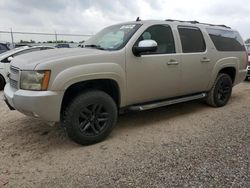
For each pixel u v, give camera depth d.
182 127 4.73
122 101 4.27
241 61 6.47
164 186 2.85
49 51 4.12
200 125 4.83
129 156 3.59
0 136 4.38
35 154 3.71
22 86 3.65
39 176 3.12
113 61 4.02
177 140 4.11
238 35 6.53
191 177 3.01
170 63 4.75
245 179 2.94
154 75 4.55
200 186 2.83
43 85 3.50
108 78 3.99
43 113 3.55
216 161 3.37
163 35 4.77
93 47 4.61
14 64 4.00
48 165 3.39
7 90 4.12
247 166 3.23
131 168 3.25
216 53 5.71
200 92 5.69
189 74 5.15
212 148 3.77
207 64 5.51
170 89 4.91
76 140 3.88
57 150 3.83
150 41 4.16
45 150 3.84
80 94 3.85
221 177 2.99
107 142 4.10
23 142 4.12
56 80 3.54
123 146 3.94
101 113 4.04
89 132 3.97
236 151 3.65
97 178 3.04
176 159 3.45
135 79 4.32
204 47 5.48
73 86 3.81
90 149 3.86
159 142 4.05
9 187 2.90
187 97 5.38
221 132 4.42
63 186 2.90
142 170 3.20
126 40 4.29
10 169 3.29
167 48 4.80
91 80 3.89
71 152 3.76
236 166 3.23
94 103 3.92
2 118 5.35
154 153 3.66
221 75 5.97
